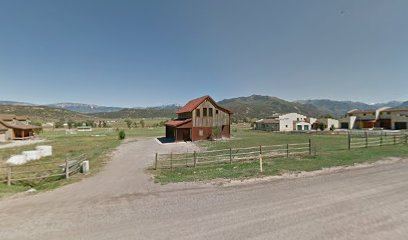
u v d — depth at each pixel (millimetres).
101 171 13406
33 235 5172
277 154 17438
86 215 6328
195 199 7516
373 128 56812
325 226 5262
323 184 8844
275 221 5590
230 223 5551
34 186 11008
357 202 6762
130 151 23078
